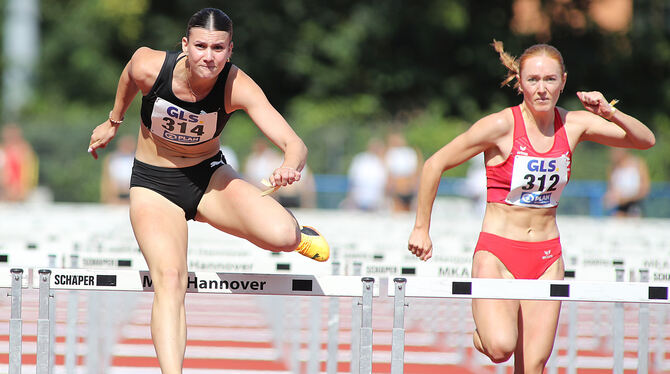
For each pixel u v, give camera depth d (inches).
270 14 3321.9
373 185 2085.4
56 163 2765.7
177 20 3467.0
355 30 3257.9
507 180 538.0
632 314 900.6
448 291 484.1
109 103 3361.2
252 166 2000.5
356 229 1241.4
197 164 525.7
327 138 2687.0
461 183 2354.8
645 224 1389.0
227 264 660.7
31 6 3179.1
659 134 3029.0
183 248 498.6
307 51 3316.9
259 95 498.6
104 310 799.7
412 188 2101.4
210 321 900.0
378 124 2989.7
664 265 730.8
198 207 527.2
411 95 3344.0
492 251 541.6
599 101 517.3
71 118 2925.7
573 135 538.6
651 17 3400.6
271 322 861.2
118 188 2020.2
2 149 2229.3
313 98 3282.5
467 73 3366.1
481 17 3398.1
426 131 2839.6
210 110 499.5
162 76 491.8
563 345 868.6
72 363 671.8
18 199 2226.9
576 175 2610.7
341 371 746.8
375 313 958.4
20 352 482.0
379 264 646.5
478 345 543.5
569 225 1360.7
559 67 518.6
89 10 3388.3
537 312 543.8
